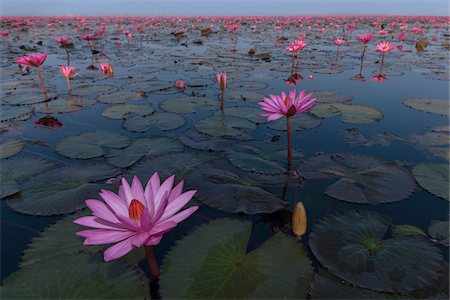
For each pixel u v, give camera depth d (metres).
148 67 7.75
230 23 30.09
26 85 5.90
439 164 2.62
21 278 1.57
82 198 2.24
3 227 2.02
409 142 3.23
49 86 5.80
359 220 1.97
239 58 9.27
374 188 2.31
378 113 3.99
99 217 1.38
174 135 3.51
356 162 2.67
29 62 4.84
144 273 1.60
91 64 8.47
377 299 1.44
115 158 2.88
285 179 2.50
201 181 2.40
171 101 4.59
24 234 1.96
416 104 4.40
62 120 4.04
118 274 1.59
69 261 1.68
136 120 3.89
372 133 3.49
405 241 1.78
